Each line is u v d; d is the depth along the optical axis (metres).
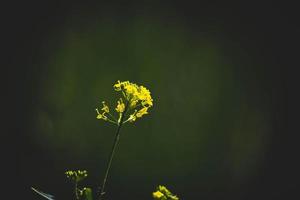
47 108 8.48
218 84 8.65
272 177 8.82
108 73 8.48
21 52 8.50
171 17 8.55
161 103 8.55
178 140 8.57
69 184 8.34
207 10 8.62
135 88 3.34
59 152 8.44
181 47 8.57
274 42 8.74
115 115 8.42
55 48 8.50
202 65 8.62
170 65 8.56
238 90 8.71
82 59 8.48
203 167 8.63
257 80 8.75
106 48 8.48
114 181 8.41
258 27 8.71
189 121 8.59
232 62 8.69
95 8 8.48
